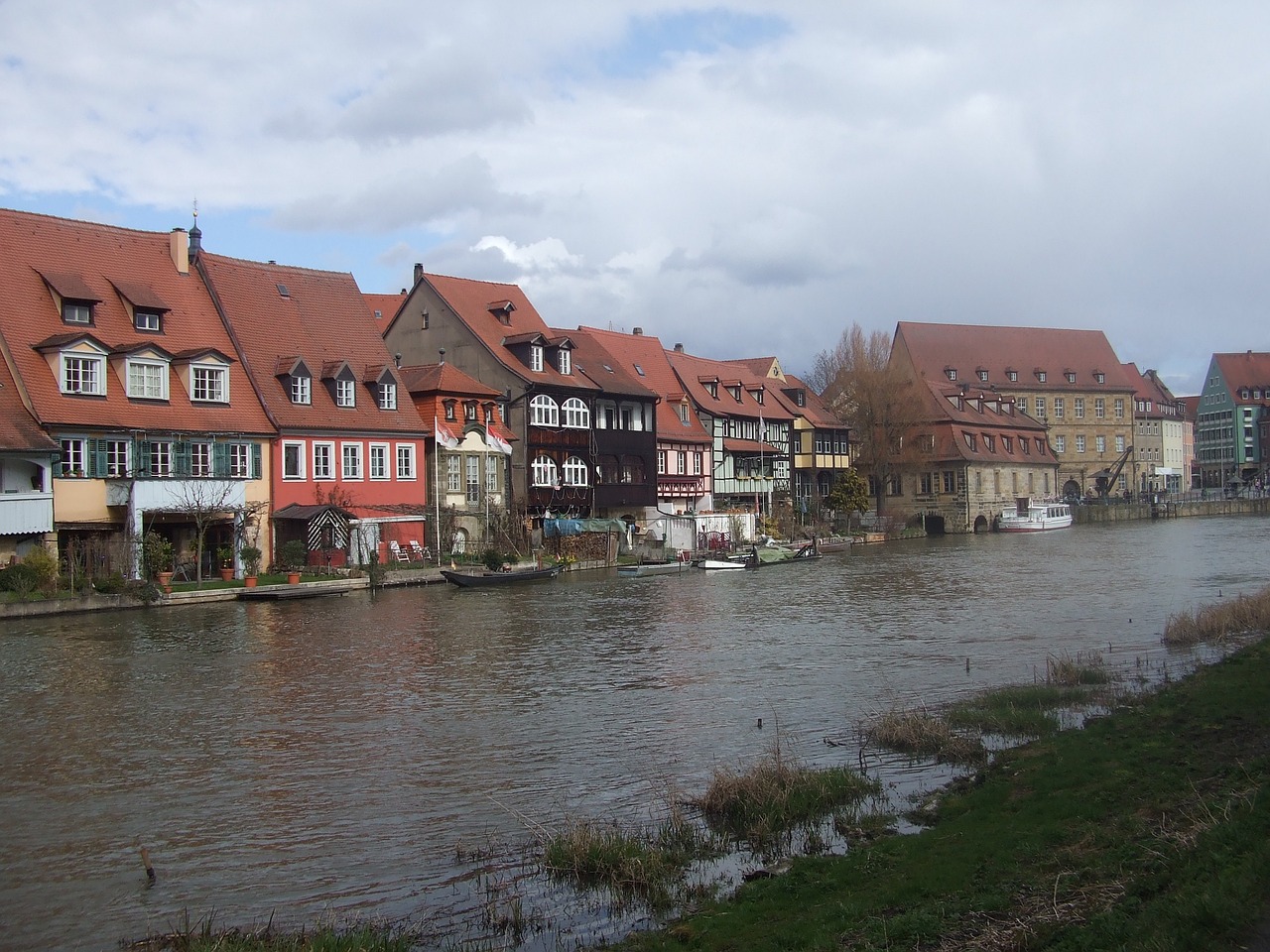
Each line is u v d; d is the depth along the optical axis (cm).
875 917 1123
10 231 4659
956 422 10919
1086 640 3197
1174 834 1213
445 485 5912
